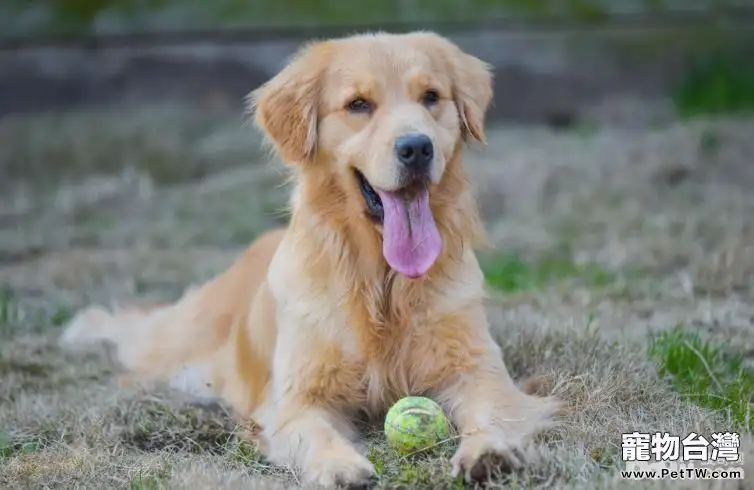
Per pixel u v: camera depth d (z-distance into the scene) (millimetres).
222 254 16125
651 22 23859
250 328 9578
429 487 6988
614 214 16453
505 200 18109
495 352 8625
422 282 8445
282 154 8719
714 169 18484
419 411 7582
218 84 24016
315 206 8625
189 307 11320
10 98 23938
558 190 18297
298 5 23859
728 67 23875
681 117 22828
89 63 24078
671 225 15422
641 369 8945
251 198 19156
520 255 14891
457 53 8992
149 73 24094
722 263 12672
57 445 8438
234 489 6969
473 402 8086
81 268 15164
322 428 7887
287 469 7703
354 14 23703
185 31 23953
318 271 8570
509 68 23969
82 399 9711
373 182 8055
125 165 22000
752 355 9812
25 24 23922
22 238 17344
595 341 9562
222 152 22047
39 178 21859
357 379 8508
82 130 22984
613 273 13336
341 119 8398
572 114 23844
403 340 8508
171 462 7820
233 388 9758
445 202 8586
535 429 7738
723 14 23812
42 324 12445
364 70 8359
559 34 24000
